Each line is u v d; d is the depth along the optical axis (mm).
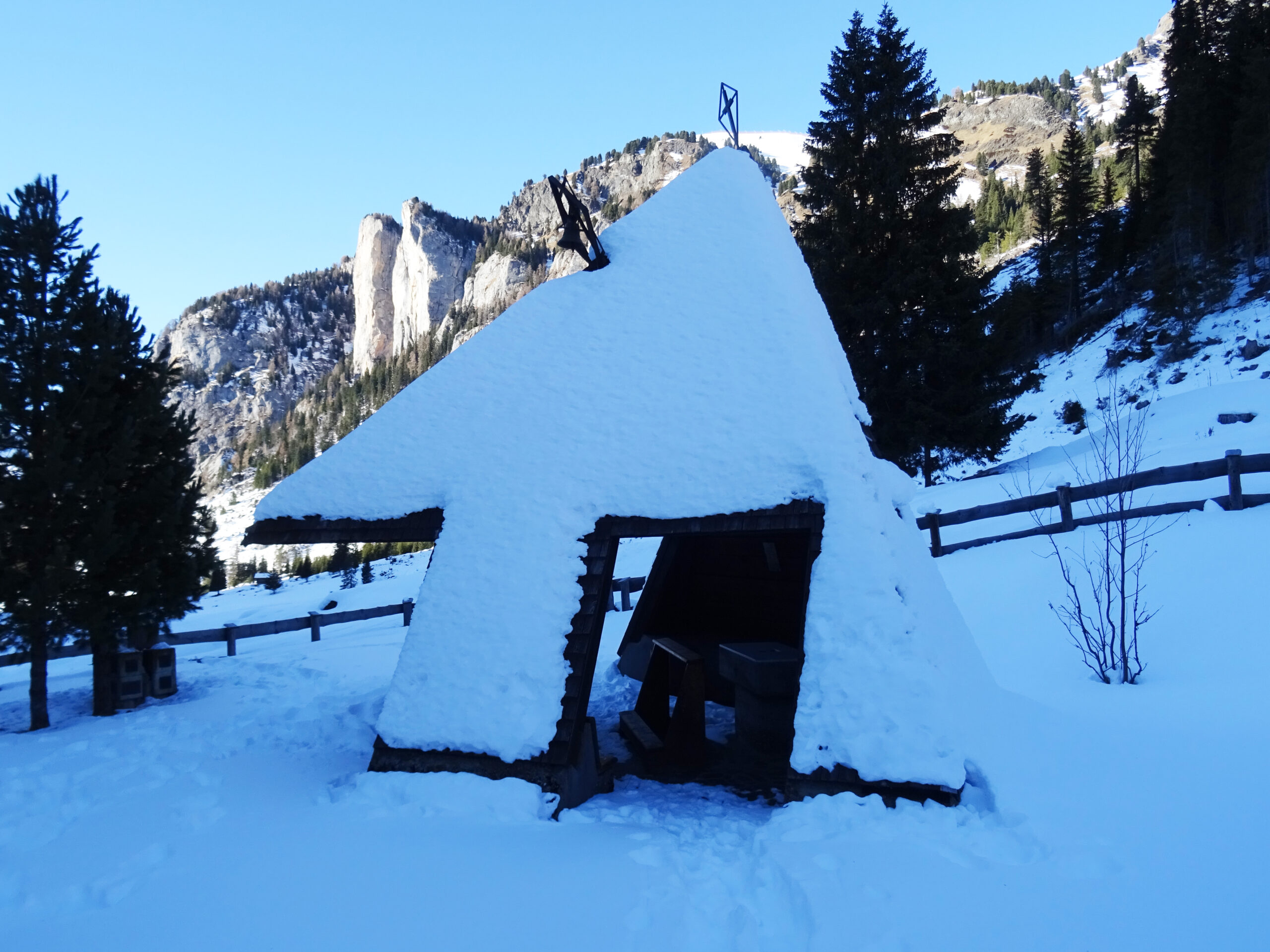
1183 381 20141
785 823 3500
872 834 3279
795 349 4770
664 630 8203
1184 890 2725
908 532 4758
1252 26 34750
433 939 2705
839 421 4453
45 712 6410
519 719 4160
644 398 4922
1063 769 3781
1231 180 30016
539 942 2648
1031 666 6207
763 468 4414
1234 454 8172
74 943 2812
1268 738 4027
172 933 2842
